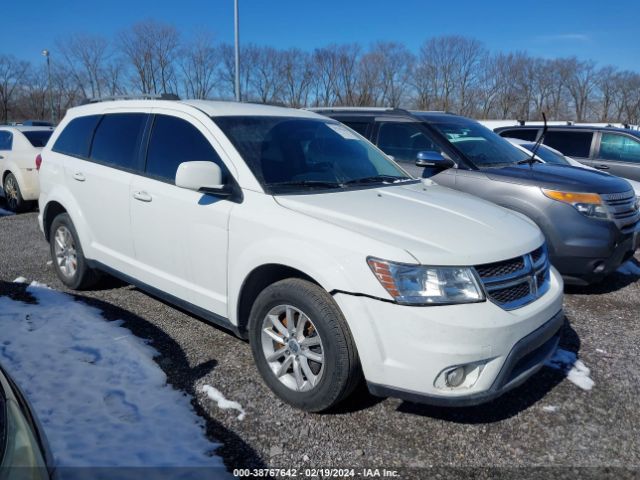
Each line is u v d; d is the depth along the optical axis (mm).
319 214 3172
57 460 2631
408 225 3078
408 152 6250
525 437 3047
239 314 3496
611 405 3379
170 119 4121
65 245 5113
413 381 2746
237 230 3385
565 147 9781
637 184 8070
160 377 3510
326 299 2961
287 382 3238
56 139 5285
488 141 6398
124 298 4941
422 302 2723
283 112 4367
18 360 3623
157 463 2676
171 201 3820
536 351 3150
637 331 4523
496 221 3375
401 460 2824
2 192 10180
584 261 5043
